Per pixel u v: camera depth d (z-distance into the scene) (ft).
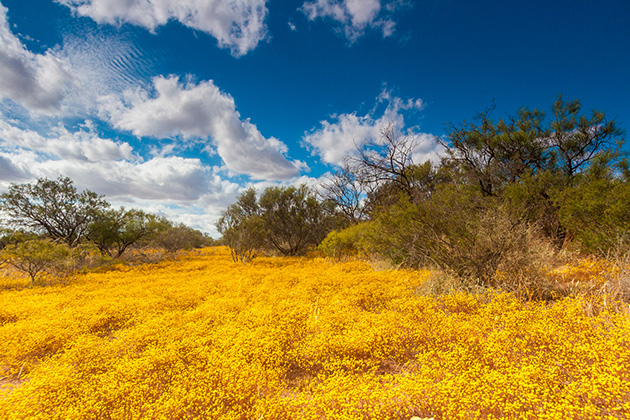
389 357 13.00
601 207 21.54
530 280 18.35
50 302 24.09
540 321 13.34
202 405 9.57
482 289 19.24
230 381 10.32
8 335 15.47
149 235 65.10
